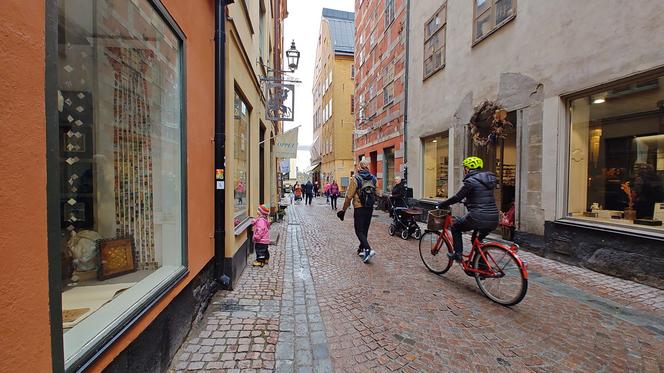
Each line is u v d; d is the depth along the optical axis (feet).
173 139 9.29
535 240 20.95
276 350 9.18
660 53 14.39
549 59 20.07
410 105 41.96
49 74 4.09
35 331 3.85
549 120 20.10
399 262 19.63
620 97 17.08
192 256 10.14
